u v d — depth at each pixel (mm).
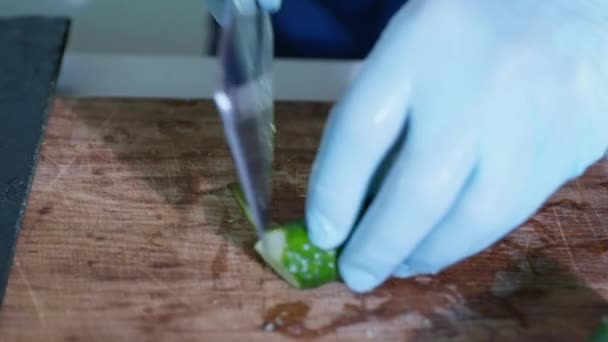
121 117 414
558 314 344
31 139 390
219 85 264
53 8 624
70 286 338
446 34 323
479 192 310
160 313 332
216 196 379
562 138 326
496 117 308
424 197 304
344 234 330
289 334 330
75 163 389
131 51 642
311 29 514
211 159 397
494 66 315
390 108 312
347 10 512
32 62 429
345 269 333
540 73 319
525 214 325
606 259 366
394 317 338
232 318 333
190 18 644
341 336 331
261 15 353
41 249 350
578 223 379
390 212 310
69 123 408
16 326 324
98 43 640
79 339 322
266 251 338
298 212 376
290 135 411
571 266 362
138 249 354
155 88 447
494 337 336
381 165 335
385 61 318
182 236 360
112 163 391
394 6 505
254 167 312
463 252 325
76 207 369
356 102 313
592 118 338
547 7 339
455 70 315
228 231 364
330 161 317
